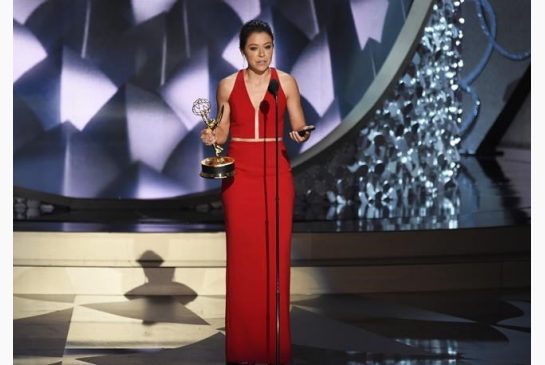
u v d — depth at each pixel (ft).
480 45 147.13
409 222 85.66
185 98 95.20
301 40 94.94
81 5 94.02
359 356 59.21
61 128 94.84
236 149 55.26
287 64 94.79
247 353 55.72
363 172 97.09
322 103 95.40
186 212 93.76
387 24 96.68
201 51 94.79
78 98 94.63
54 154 94.84
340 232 78.64
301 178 96.84
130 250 77.56
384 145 97.14
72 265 76.89
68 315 69.05
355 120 95.09
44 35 93.97
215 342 62.18
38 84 94.32
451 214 90.84
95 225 83.41
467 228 80.59
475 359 58.65
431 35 98.02
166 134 95.45
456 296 76.95
